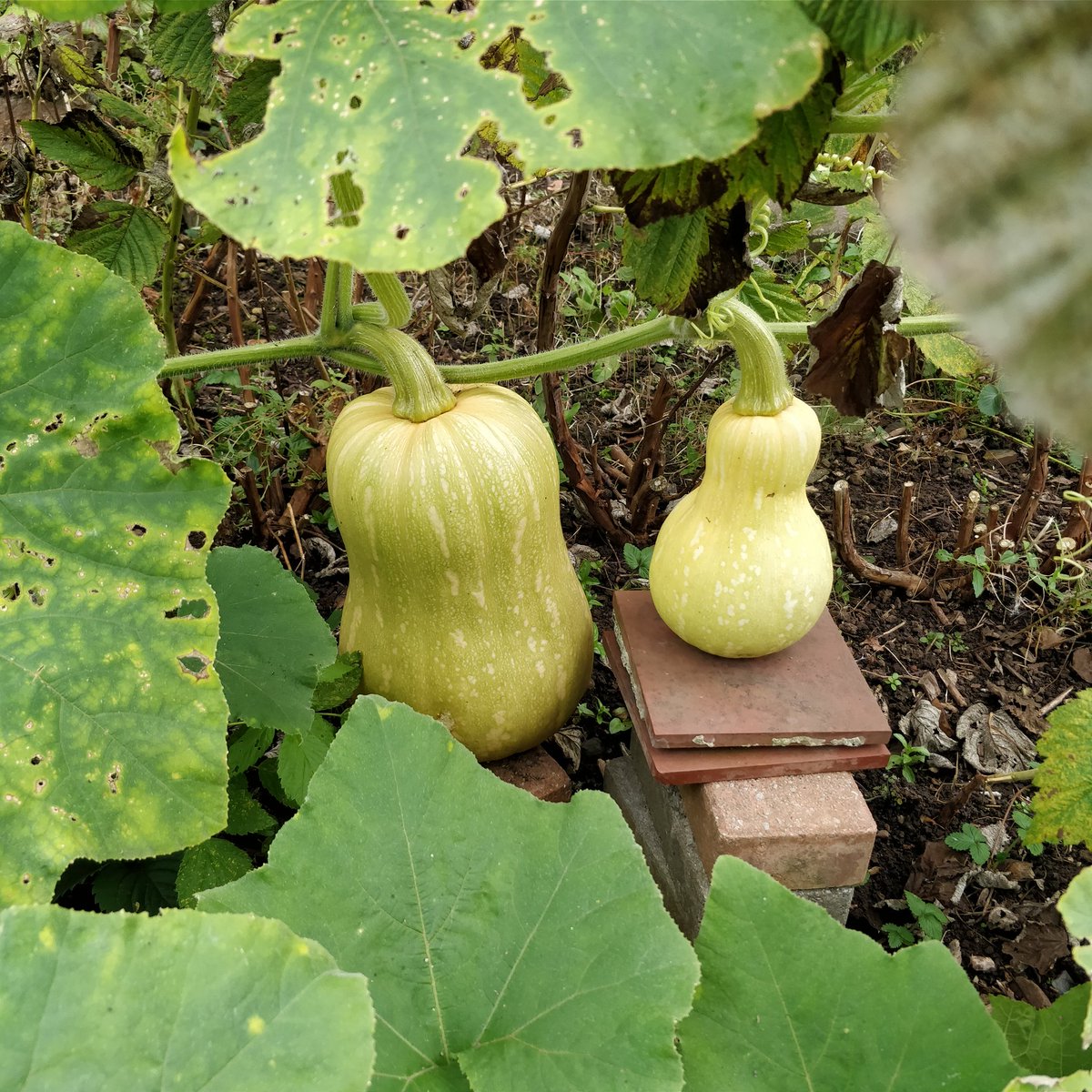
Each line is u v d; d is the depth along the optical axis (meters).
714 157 0.44
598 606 1.07
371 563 0.77
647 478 1.08
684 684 0.77
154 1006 0.46
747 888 0.58
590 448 1.15
